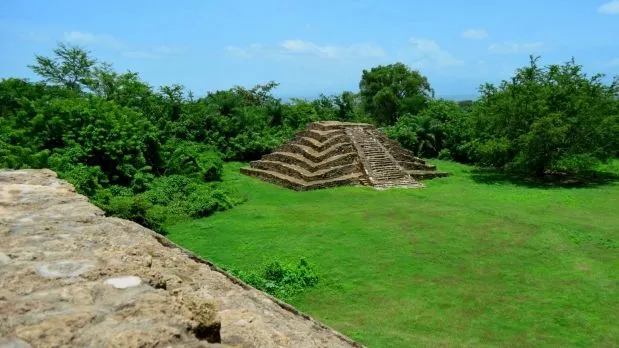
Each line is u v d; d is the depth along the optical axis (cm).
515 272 1825
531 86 3922
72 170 2645
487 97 4381
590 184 3712
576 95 3769
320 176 3597
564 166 3912
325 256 2002
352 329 1370
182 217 2638
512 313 1486
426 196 3212
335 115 6041
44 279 403
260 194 3369
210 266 740
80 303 365
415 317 1463
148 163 3519
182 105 5069
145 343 314
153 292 391
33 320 337
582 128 3772
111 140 3161
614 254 2022
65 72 5078
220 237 2302
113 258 464
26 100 3325
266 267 1777
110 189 2877
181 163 3625
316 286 1709
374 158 3884
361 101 7425
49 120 3169
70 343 313
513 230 2367
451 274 1806
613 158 4869
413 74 7131
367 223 2512
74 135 3092
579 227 2420
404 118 5584
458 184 3706
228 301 584
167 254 616
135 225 662
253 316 537
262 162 4144
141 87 4781
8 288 382
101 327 330
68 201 657
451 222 2523
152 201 2822
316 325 720
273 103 5862
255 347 454
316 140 4091
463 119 5006
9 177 773
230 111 5262
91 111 3250
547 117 3647
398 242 2186
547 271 1834
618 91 3912
